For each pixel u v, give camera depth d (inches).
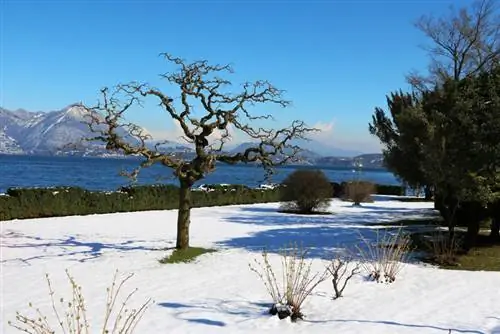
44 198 851.4
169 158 510.0
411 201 1514.5
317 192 1040.2
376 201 1492.4
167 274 428.8
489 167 485.1
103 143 501.4
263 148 518.0
